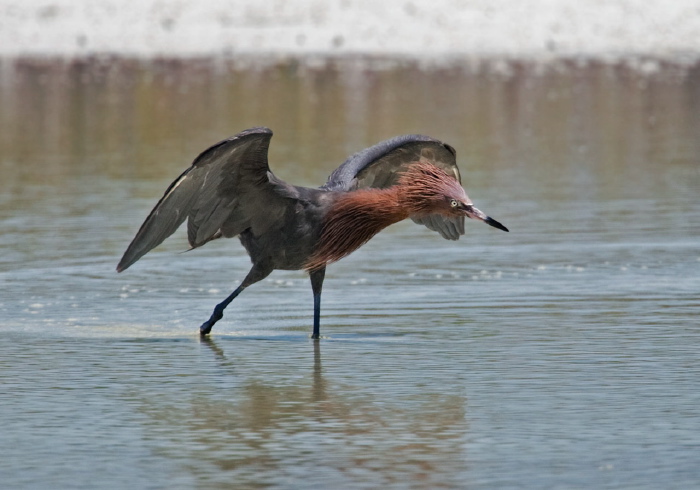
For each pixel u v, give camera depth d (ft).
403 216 42.06
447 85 125.90
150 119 108.06
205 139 97.04
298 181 76.02
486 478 28.32
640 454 29.84
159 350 41.04
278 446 30.81
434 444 30.78
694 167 81.41
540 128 100.63
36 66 139.64
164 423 32.73
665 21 155.12
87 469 29.25
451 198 41.32
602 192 72.90
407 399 34.76
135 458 29.99
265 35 153.48
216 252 59.06
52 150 93.15
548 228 62.75
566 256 56.08
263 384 36.58
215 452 30.37
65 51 147.74
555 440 30.94
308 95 120.78
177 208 41.14
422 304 47.60
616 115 107.24
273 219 42.29
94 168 84.58
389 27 155.12
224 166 40.65
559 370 37.58
